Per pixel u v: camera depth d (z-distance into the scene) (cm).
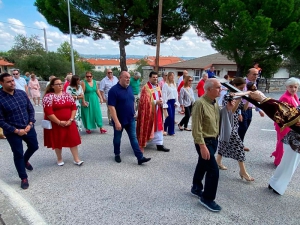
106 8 1525
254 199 324
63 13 1706
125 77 421
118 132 443
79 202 315
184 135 644
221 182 373
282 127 259
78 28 1855
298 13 1426
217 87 274
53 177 390
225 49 1457
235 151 372
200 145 276
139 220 278
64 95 412
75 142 423
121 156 486
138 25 1717
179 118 862
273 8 1360
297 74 2403
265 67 1834
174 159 471
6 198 323
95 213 291
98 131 686
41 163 450
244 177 375
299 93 1582
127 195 333
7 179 386
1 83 335
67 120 410
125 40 1902
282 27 1461
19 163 351
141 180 379
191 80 672
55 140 414
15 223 272
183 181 377
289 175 328
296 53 1755
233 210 299
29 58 2586
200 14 1509
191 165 442
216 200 321
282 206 308
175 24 1720
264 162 453
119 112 431
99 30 1817
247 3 1416
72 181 376
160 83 663
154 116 493
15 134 345
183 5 1672
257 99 267
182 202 316
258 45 1355
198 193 325
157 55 1515
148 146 551
